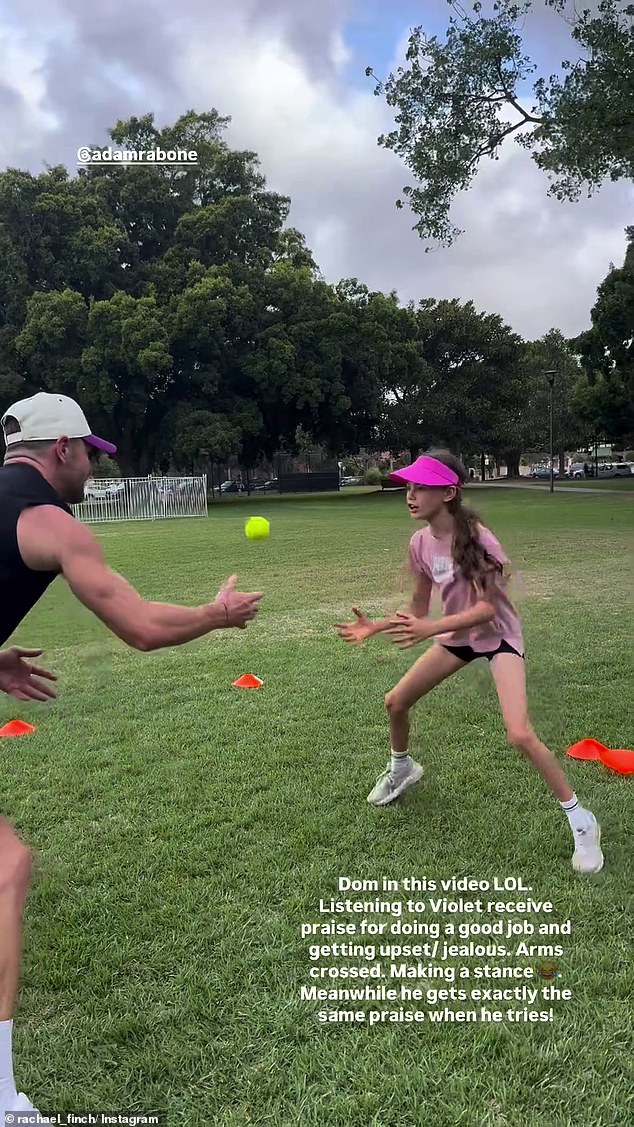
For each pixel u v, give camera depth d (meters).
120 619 2.10
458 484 3.45
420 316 47.47
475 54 15.60
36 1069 2.29
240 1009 2.52
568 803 3.30
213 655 7.33
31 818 3.90
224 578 11.88
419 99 16.59
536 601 9.66
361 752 4.71
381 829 3.71
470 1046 2.35
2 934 1.99
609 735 4.92
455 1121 2.08
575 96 15.34
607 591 10.30
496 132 16.59
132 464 40.53
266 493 59.00
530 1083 2.21
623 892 3.14
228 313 37.34
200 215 39.56
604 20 14.89
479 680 6.09
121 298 35.62
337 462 62.12
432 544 3.64
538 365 69.69
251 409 38.88
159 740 5.00
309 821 3.79
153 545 17.22
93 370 34.91
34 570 2.12
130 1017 2.47
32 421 2.22
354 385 41.19
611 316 36.16
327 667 6.77
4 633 2.20
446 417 46.75
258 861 3.43
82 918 3.02
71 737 5.11
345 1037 2.39
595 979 2.62
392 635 3.51
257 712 5.55
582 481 54.47
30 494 2.13
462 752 4.64
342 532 19.62
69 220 37.84
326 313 39.78
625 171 15.66
